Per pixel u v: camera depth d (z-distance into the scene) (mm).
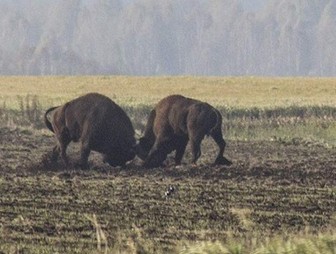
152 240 42656
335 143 85312
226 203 53188
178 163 69750
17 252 40469
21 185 57750
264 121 97312
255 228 46250
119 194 55281
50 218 48000
